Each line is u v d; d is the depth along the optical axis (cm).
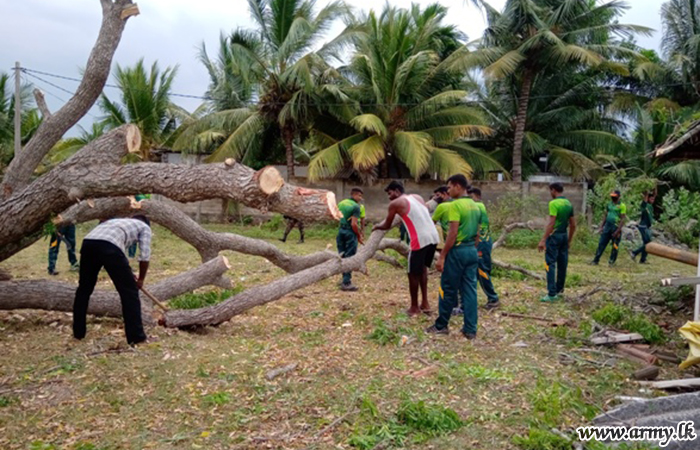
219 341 585
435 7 2088
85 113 687
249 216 2055
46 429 386
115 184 550
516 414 424
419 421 398
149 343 559
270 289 665
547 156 2133
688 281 531
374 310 748
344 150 1878
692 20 2223
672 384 484
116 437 377
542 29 1794
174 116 2495
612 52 1903
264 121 1973
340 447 368
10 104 2259
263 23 1961
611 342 601
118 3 673
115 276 550
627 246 1480
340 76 1908
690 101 2250
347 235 901
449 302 620
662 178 2072
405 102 1916
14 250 663
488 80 1903
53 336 585
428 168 1855
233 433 385
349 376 490
